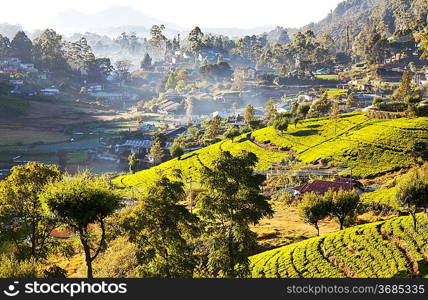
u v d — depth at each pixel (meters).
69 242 48.44
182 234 37.03
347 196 66.69
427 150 112.94
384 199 80.50
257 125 172.38
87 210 34.38
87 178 37.16
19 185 45.56
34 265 35.47
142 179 130.38
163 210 34.12
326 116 167.12
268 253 54.19
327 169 114.44
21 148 192.75
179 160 145.62
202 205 34.47
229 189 34.06
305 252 51.16
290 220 79.06
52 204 34.56
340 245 50.94
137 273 35.09
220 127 198.75
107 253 55.88
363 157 116.69
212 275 38.56
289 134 147.75
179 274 34.28
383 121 140.38
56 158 179.88
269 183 111.81
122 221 34.81
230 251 34.53
